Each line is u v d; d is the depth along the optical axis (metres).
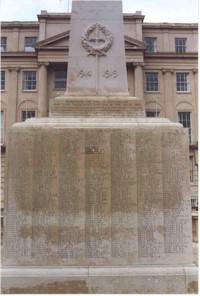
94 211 6.74
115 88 7.79
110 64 7.90
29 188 6.79
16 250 6.64
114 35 8.03
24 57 43.94
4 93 43.62
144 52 43.28
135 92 42.25
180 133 6.98
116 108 7.44
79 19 8.06
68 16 45.00
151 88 44.50
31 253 6.62
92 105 7.43
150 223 6.73
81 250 6.62
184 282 6.39
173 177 6.87
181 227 6.73
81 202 6.76
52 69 43.31
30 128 6.95
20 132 6.94
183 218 6.76
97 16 8.09
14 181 6.82
